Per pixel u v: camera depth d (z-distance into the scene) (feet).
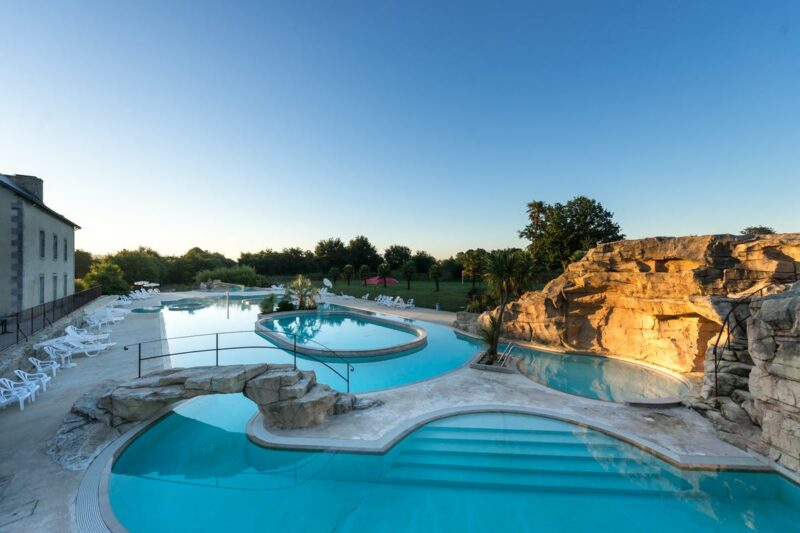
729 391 36.58
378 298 140.97
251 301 148.46
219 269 228.84
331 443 31.55
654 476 29.53
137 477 29.17
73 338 54.90
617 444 33.24
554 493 27.45
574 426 36.22
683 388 48.14
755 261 47.93
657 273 55.11
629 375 54.13
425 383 47.85
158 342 67.72
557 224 186.91
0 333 55.36
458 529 24.20
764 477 28.12
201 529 24.00
